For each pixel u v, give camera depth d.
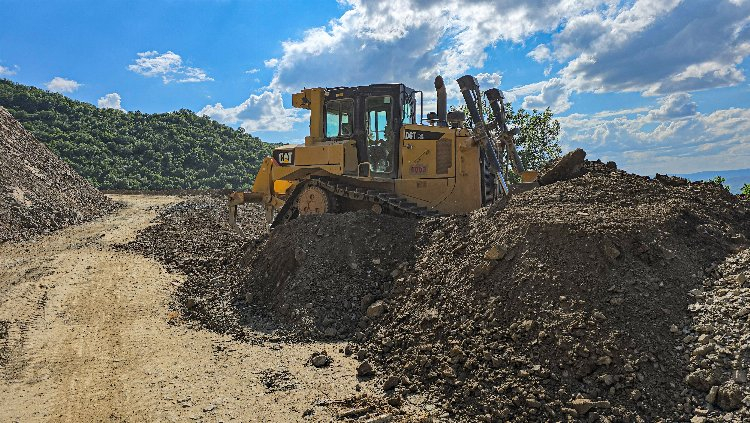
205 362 6.57
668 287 5.50
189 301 8.85
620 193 7.40
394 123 10.58
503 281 6.19
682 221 6.38
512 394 4.99
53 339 7.36
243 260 10.27
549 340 5.28
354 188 10.69
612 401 4.64
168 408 5.36
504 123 10.90
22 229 15.50
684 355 4.82
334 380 5.90
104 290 9.63
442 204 10.27
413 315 6.75
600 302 5.42
